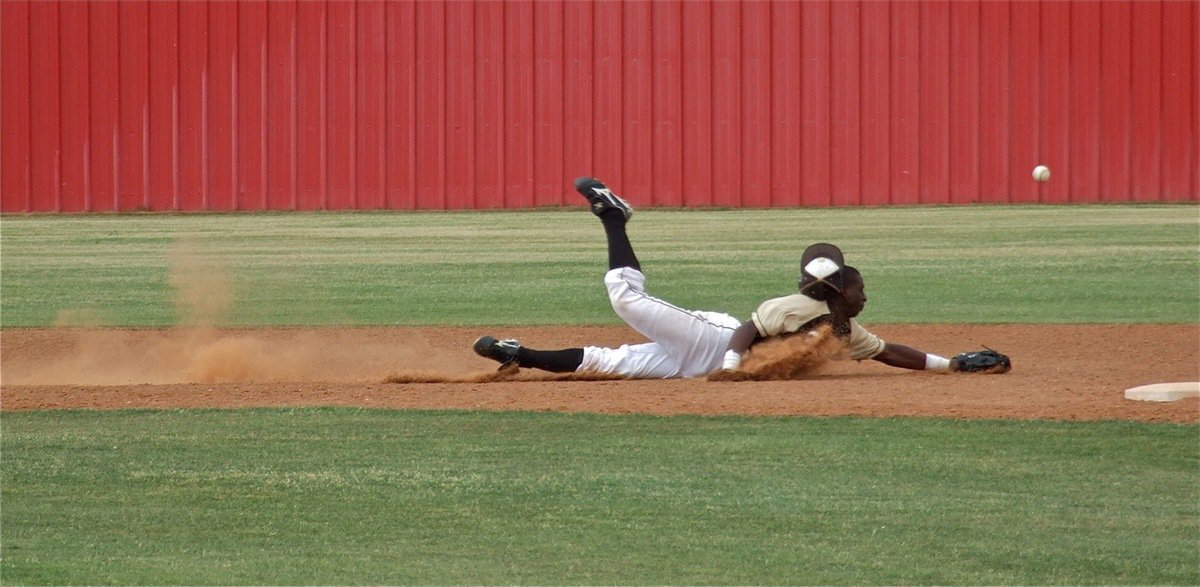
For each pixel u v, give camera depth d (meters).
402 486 20.69
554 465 21.84
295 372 36.88
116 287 57.84
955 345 40.59
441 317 48.66
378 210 93.94
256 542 18.11
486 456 22.45
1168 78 93.81
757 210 92.50
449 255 68.25
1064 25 93.38
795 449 22.67
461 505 19.72
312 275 61.06
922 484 20.52
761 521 18.88
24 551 17.78
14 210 94.31
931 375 30.83
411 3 93.25
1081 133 94.12
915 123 93.94
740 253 67.31
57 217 90.94
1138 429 23.75
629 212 30.33
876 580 16.52
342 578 16.72
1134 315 47.12
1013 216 85.88
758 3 93.25
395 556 17.52
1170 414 24.97
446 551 17.75
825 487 20.42
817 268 29.28
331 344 42.66
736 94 93.62
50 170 94.25
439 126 93.75
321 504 19.81
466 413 25.75
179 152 94.25
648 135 93.81
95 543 18.12
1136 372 32.47
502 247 71.62
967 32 93.38
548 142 93.88
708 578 16.66
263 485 20.75
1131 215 85.69
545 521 18.95
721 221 84.81
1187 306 49.47
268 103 93.75
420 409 26.17
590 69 93.44
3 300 53.78
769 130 93.81
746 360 29.73
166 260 67.12
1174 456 21.94
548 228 81.31
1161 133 94.00
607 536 18.28
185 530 18.66
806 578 16.64
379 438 23.78
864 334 29.94
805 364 29.62
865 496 19.94
